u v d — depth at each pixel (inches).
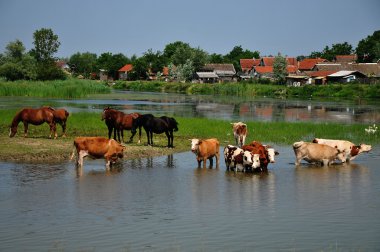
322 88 4215.1
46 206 655.1
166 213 629.3
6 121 1562.5
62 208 645.9
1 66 4608.8
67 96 3383.4
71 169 893.8
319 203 684.1
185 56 6412.4
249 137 1353.3
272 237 543.2
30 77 4655.5
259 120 1936.5
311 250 506.9
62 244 517.0
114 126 1198.3
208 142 953.5
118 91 4822.8
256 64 6387.8
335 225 586.6
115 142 920.9
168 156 1062.4
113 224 583.2
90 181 802.8
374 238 543.2
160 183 800.3
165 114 2172.7
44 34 6117.1
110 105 2672.2
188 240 531.5
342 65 5128.0
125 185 780.6
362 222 598.5
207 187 776.3
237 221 598.5
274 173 895.1
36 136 1261.1
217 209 650.2
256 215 624.1
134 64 6594.5
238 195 725.9
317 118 2064.5
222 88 4581.7
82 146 906.1
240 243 524.1
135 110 2383.1
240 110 2509.8
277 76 5226.4
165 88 5290.4
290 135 1398.9
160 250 502.3
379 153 1140.5
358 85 4146.2
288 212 639.1
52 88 3393.2
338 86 4168.3
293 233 557.0
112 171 887.7
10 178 812.0
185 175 868.6
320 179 844.6
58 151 1042.7
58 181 797.9
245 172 898.1
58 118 1242.6
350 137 1379.2
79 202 676.1
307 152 963.3
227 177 856.3
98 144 907.4
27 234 546.6
